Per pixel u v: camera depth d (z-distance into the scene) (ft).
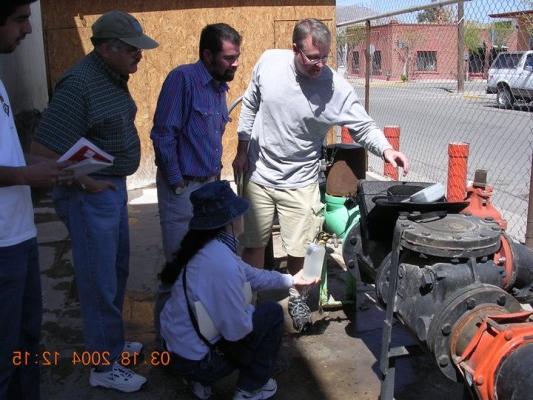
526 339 6.68
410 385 10.34
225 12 24.22
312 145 12.00
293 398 10.05
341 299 13.66
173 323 9.15
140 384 10.27
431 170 27.63
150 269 16.10
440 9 21.80
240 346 9.26
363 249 9.98
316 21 10.53
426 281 7.72
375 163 29.04
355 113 11.44
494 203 21.98
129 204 22.95
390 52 29.35
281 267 15.74
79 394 10.23
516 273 8.89
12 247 7.48
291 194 12.16
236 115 25.12
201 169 11.00
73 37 24.29
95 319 9.86
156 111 10.77
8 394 8.76
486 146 32.86
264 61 11.76
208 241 8.89
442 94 28.35
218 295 8.68
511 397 6.37
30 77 29.66
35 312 8.59
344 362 11.13
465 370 7.13
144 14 24.20
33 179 7.23
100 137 9.10
